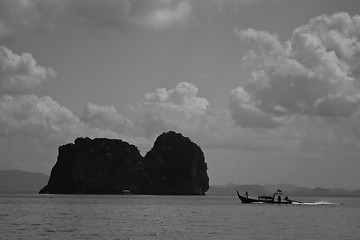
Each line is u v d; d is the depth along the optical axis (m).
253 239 75.19
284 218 121.25
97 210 153.38
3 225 91.62
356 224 103.38
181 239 74.38
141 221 107.69
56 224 95.75
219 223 103.81
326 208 181.88
